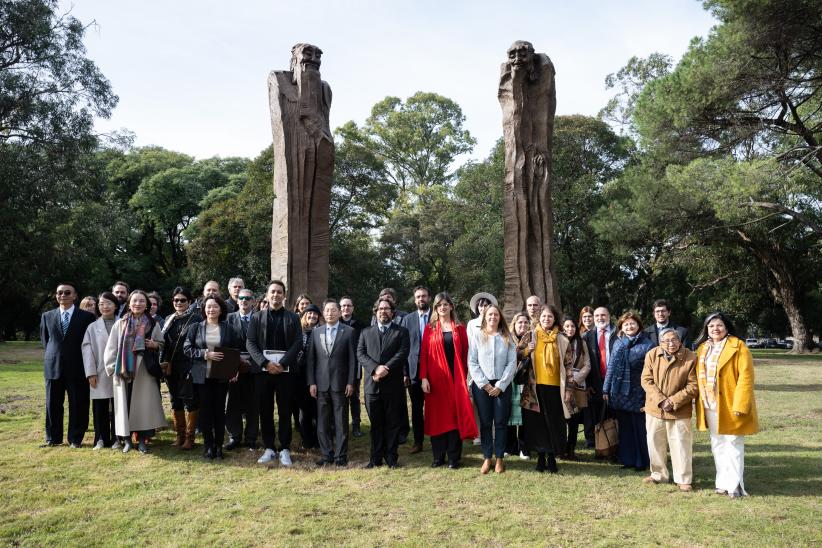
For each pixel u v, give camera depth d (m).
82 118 21.14
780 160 17.86
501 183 29.09
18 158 20.33
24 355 19.56
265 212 26.89
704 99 17.06
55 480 5.56
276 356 6.44
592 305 30.02
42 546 4.05
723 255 25.86
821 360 20.72
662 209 18.94
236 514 4.66
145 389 6.74
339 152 30.36
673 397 5.42
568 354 6.21
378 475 5.81
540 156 9.73
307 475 5.84
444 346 6.34
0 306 31.73
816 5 14.81
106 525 4.41
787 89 17.45
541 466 6.01
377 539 4.15
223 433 6.52
